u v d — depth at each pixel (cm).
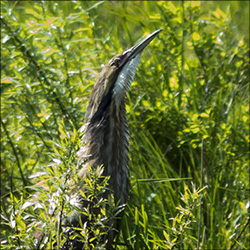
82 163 606
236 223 891
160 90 1084
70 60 1041
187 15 1224
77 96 992
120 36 1328
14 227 562
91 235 710
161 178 905
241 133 1009
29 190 928
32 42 995
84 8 1302
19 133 942
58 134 934
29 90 929
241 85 1159
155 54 1155
